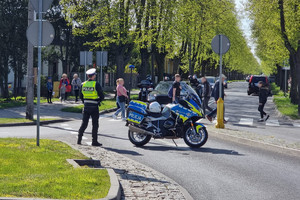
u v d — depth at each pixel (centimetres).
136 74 5831
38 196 599
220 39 1617
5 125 1633
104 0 3144
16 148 1007
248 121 2045
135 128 1206
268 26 2478
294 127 1845
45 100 3125
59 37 4016
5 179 693
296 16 2341
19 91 3962
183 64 5391
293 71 3241
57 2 3788
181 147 1225
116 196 617
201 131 1229
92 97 1178
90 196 609
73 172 762
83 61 2486
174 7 3391
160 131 1212
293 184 809
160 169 925
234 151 1170
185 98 1248
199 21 4234
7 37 3250
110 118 2083
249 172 908
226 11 4794
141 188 727
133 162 951
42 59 3806
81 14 3312
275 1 2384
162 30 3425
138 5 3231
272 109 2892
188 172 901
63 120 1884
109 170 789
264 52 4331
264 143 1238
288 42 2409
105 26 3175
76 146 1120
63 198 596
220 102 1623
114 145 1229
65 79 3038
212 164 987
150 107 1223
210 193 739
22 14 3238
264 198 711
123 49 3350
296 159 1067
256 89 4497
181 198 679
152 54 3962
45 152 968
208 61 7206
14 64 3312
